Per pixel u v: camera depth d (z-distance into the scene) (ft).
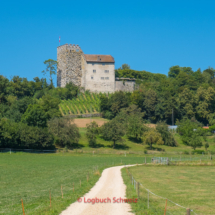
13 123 371.56
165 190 142.10
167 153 361.92
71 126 380.17
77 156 328.08
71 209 93.40
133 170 220.84
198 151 377.30
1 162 254.27
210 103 611.47
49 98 551.18
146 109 593.83
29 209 94.79
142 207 96.63
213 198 124.77
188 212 73.05
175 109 580.71
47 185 145.18
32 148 356.79
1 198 114.52
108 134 390.21
